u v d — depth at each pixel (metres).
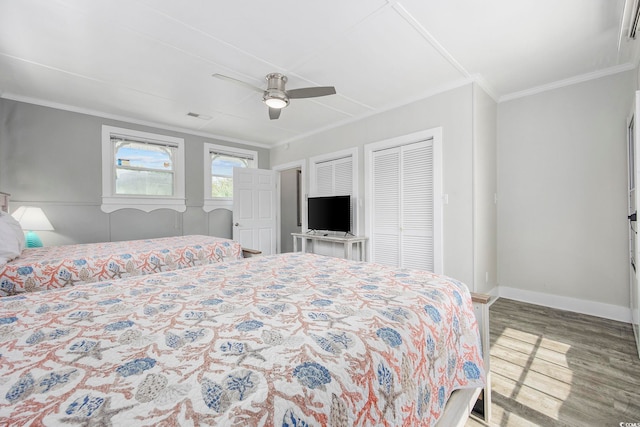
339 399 0.62
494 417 1.52
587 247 2.97
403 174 3.60
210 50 2.43
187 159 4.70
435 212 3.23
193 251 2.92
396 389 0.77
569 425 1.46
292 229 6.58
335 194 4.50
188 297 1.15
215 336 0.79
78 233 3.69
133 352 0.70
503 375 1.88
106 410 0.49
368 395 0.69
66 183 3.61
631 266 2.59
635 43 2.36
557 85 3.12
